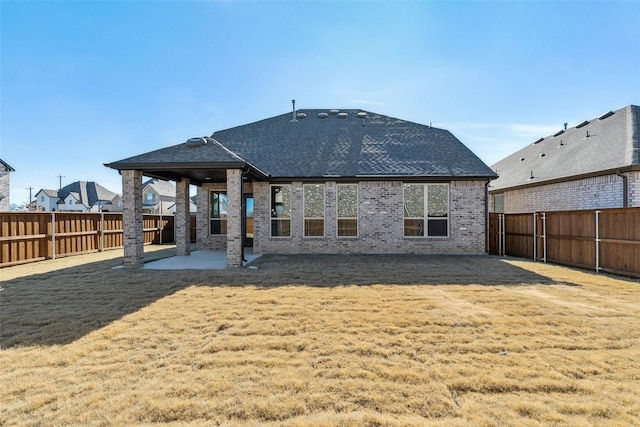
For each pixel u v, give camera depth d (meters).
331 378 3.39
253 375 3.45
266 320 5.15
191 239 19.56
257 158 14.60
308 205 13.55
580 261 9.88
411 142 15.48
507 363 3.71
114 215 15.99
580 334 4.57
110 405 2.91
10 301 6.24
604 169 11.92
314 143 15.63
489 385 3.24
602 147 13.54
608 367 3.61
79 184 65.44
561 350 4.05
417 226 13.32
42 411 2.82
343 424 2.66
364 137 15.98
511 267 10.07
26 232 11.29
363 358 3.85
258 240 13.51
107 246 15.46
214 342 4.29
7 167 23.38
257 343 4.27
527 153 20.00
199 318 5.24
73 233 13.41
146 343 4.27
